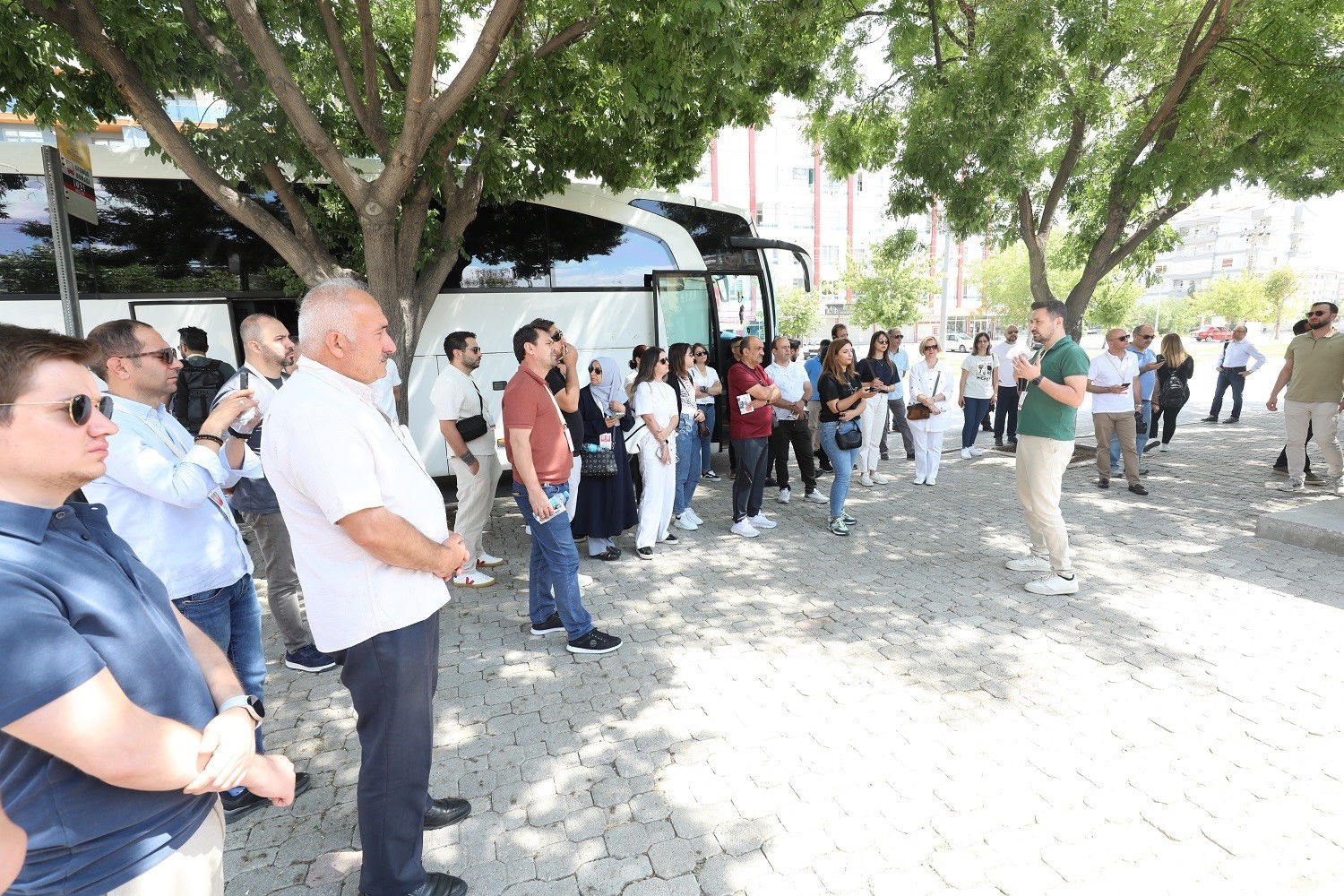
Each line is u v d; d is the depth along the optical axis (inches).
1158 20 309.6
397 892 86.5
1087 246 406.0
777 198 1931.6
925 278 1384.1
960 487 321.7
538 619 171.0
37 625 39.9
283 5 221.9
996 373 412.2
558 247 308.7
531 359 153.1
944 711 132.2
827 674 148.1
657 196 328.8
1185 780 109.8
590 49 241.9
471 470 202.8
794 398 296.2
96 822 44.6
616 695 141.8
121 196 244.4
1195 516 257.9
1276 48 295.7
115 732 42.3
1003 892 89.2
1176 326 2810.0
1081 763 114.9
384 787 84.0
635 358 291.3
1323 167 379.2
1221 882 89.8
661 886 92.1
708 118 270.1
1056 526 186.9
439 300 290.4
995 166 309.0
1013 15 283.1
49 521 45.4
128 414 98.3
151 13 203.6
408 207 238.4
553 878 94.0
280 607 154.8
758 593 196.7
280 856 100.2
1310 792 106.1
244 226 258.2
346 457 75.2
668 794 110.6
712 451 440.8
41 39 192.9
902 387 396.8
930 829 101.0
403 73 277.0
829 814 104.8
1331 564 202.8
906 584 199.5
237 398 105.1
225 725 50.9
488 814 107.2
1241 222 4288.9
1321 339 279.0
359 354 80.3
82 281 241.1
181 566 100.8
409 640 82.3
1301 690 135.0
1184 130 321.7
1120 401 292.4
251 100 216.8
